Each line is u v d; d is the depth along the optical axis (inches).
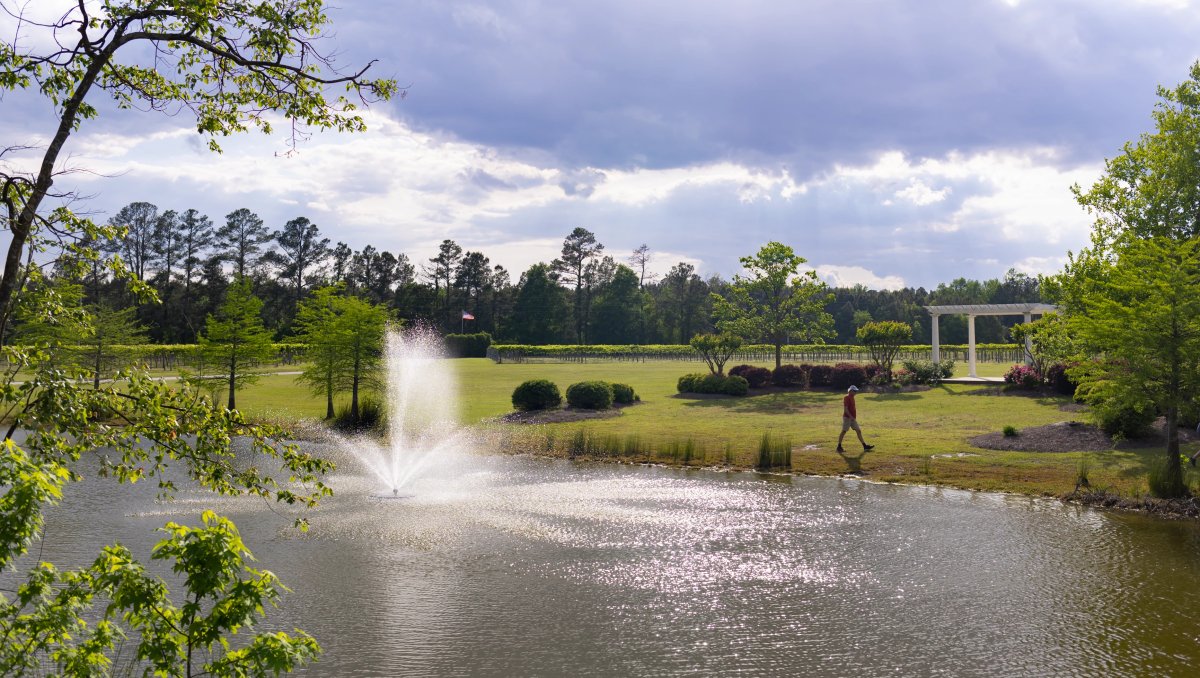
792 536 511.5
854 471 736.3
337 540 496.7
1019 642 341.4
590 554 470.3
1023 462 746.8
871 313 4820.4
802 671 313.6
